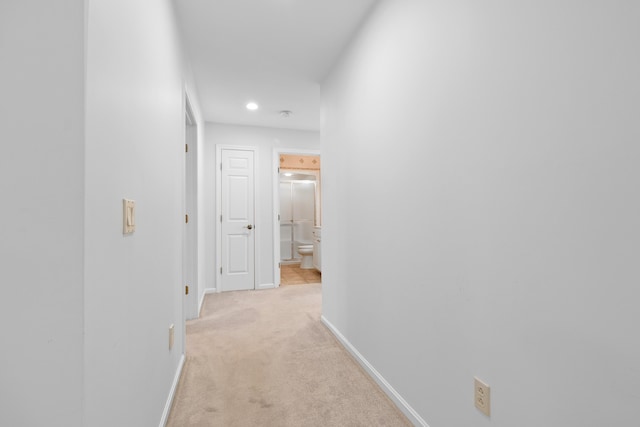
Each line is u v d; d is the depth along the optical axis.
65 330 0.69
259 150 4.53
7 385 0.68
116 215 0.90
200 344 2.53
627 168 0.73
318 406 1.71
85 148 0.71
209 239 4.30
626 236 0.74
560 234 0.88
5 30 0.69
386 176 1.83
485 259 1.14
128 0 1.00
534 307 0.95
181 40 2.15
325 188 2.92
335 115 2.66
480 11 1.15
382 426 1.55
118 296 0.92
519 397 1.00
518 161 1.00
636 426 0.72
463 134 1.24
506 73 1.05
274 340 2.60
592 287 0.80
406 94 1.63
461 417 1.25
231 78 2.99
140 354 1.15
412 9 1.58
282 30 2.25
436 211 1.40
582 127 0.82
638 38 0.72
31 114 0.69
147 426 1.24
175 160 1.91
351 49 2.34
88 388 0.73
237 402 1.75
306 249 6.23
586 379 0.82
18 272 0.68
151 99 1.31
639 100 0.71
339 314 2.58
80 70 0.70
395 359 1.74
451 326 1.31
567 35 0.86
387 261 1.82
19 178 0.69
